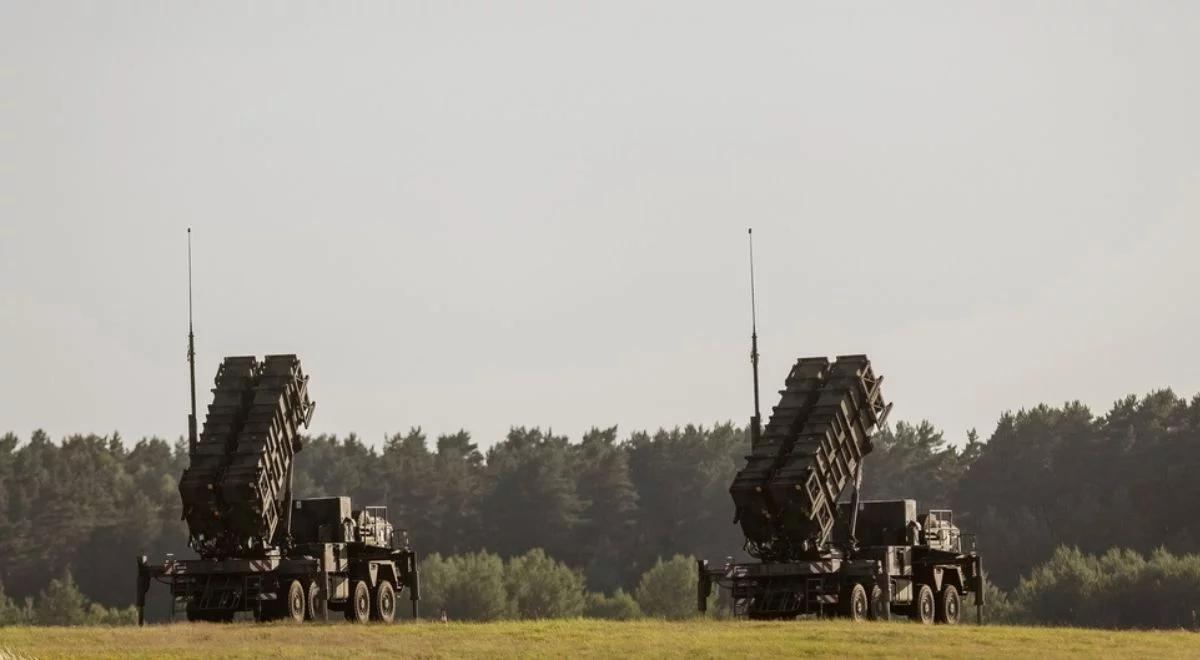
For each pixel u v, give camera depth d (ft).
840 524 613.52
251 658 434.71
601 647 452.35
